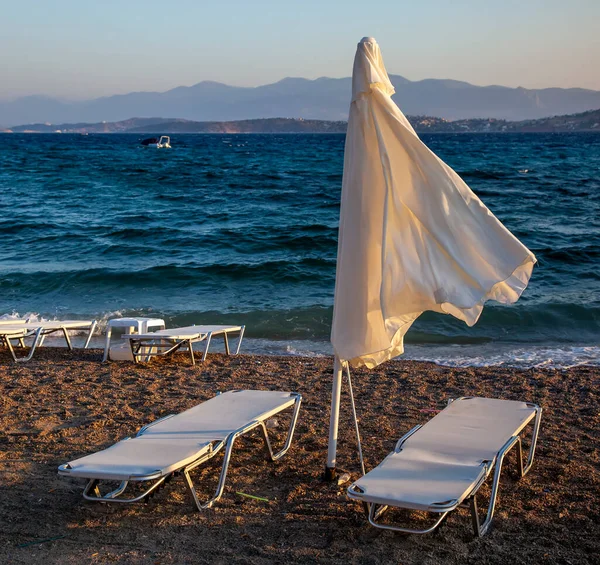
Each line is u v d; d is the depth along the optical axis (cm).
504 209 2280
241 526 343
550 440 465
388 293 309
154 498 378
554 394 585
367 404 559
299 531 336
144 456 338
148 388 608
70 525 345
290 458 438
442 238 308
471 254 306
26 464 426
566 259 1387
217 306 1049
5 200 2650
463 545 319
